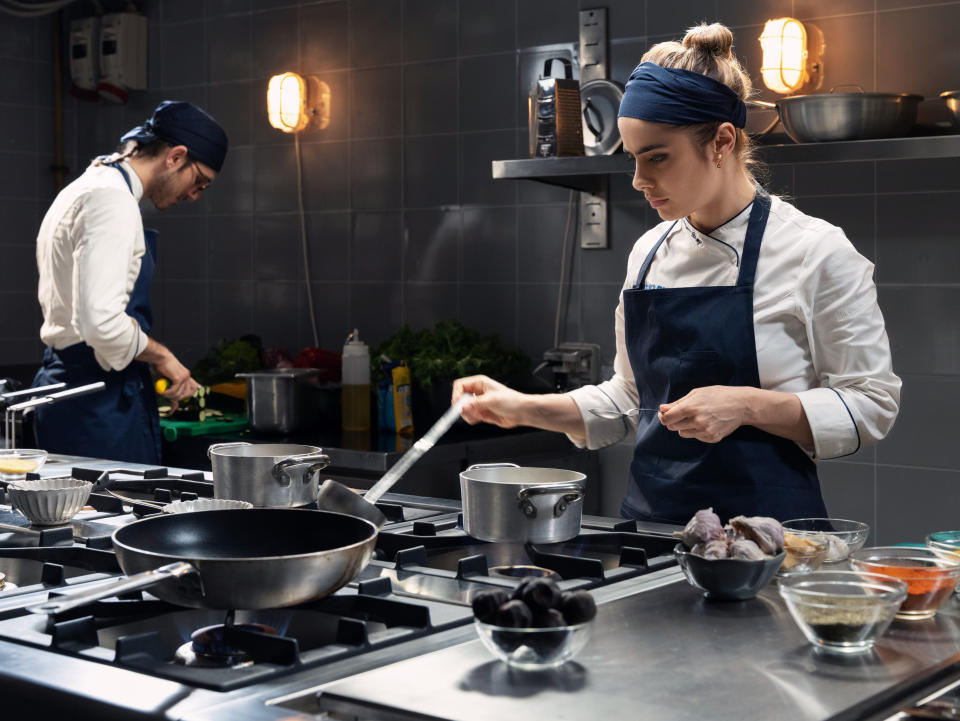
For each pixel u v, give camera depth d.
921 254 3.00
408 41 3.82
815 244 1.77
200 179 2.93
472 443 3.18
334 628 1.20
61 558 1.43
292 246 4.14
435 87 3.78
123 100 4.47
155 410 3.00
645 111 1.69
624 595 1.27
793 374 1.81
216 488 1.72
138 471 2.15
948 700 0.94
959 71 2.91
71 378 2.86
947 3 2.92
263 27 4.14
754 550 1.22
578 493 1.49
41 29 4.55
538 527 1.47
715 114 1.69
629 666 1.00
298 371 3.45
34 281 4.59
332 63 4.00
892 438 3.06
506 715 0.88
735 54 3.23
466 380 1.98
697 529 1.26
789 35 3.01
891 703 0.93
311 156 4.07
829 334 1.77
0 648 1.08
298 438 3.31
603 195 3.45
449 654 1.04
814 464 1.83
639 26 3.37
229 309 4.32
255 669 1.00
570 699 0.92
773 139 2.92
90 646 1.08
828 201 3.11
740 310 1.82
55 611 1.02
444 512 1.81
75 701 0.95
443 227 3.80
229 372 3.86
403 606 1.15
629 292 1.96
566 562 1.37
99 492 1.91
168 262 4.47
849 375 1.75
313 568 1.10
